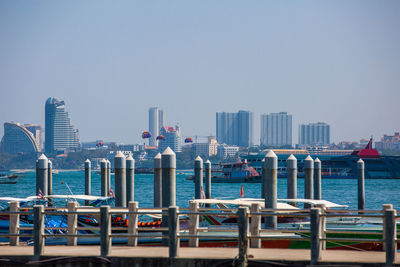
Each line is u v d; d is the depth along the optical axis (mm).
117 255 33781
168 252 35188
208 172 96688
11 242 40125
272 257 32906
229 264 32156
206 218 52312
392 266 30312
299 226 54625
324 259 32000
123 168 68812
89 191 101000
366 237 51219
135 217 38562
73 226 39812
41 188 75312
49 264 34000
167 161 41688
